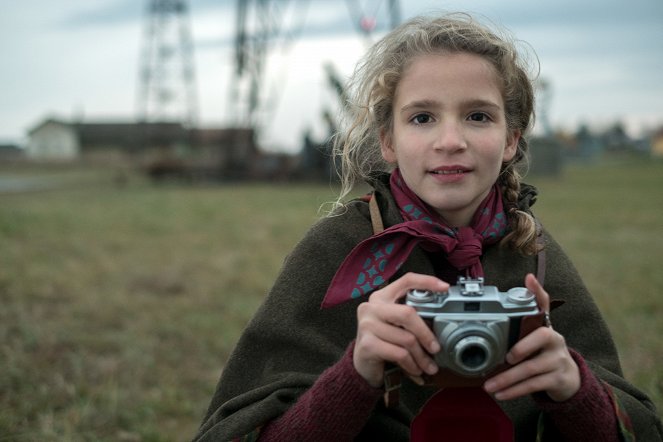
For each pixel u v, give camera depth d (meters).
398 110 1.52
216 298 6.18
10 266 7.26
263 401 1.50
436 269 1.57
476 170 1.46
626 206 16.27
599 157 79.12
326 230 1.65
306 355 1.57
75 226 11.57
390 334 1.25
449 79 1.45
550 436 1.52
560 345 1.26
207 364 4.45
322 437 1.37
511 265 1.59
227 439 1.48
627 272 7.36
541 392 1.35
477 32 1.49
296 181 27.81
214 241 9.98
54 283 6.48
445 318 1.22
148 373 4.23
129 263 7.90
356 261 1.50
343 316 1.59
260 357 1.61
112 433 3.42
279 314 1.60
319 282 1.60
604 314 5.45
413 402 1.59
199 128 46.00
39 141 80.75
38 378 3.98
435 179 1.47
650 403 1.57
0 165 56.50
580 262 8.03
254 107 29.62
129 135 79.94
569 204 16.88
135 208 15.77
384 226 1.59
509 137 1.61
